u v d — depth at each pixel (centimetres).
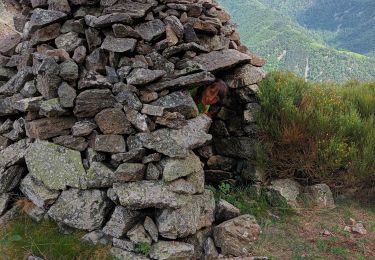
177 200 443
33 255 438
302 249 466
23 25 638
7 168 503
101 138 469
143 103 493
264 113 594
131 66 510
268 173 595
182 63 538
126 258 427
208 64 572
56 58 497
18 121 517
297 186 580
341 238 489
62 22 548
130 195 437
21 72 536
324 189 569
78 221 453
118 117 473
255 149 587
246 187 589
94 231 453
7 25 898
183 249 434
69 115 489
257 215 534
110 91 484
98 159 470
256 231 486
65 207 459
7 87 549
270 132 584
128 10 534
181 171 457
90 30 527
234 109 619
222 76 616
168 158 464
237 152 601
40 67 477
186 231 444
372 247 471
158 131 478
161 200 438
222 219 500
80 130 473
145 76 488
